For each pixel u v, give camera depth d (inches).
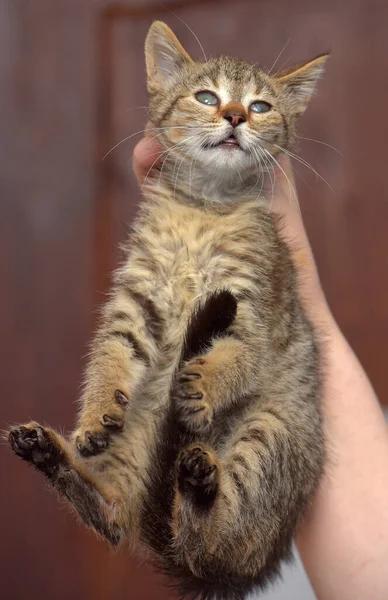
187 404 11.0
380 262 21.9
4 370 24.2
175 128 14.8
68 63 23.3
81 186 23.6
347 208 21.8
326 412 13.5
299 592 19.4
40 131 23.7
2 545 24.3
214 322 11.8
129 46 22.8
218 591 12.2
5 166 24.0
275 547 12.3
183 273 13.3
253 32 21.8
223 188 14.6
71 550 24.2
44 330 24.1
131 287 13.5
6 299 24.2
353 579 12.5
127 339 13.1
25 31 23.5
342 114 21.6
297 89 16.1
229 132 14.3
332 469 13.1
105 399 12.0
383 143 21.6
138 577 23.9
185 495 10.8
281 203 15.2
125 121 23.0
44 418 24.1
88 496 11.7
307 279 14.6
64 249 23.9
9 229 24.0
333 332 14.4
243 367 11.9
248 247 13.5
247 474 12.0
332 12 21.6
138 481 12.2
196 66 15.6
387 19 21.4
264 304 13.1
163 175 14.8
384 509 12.8
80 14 23.1
